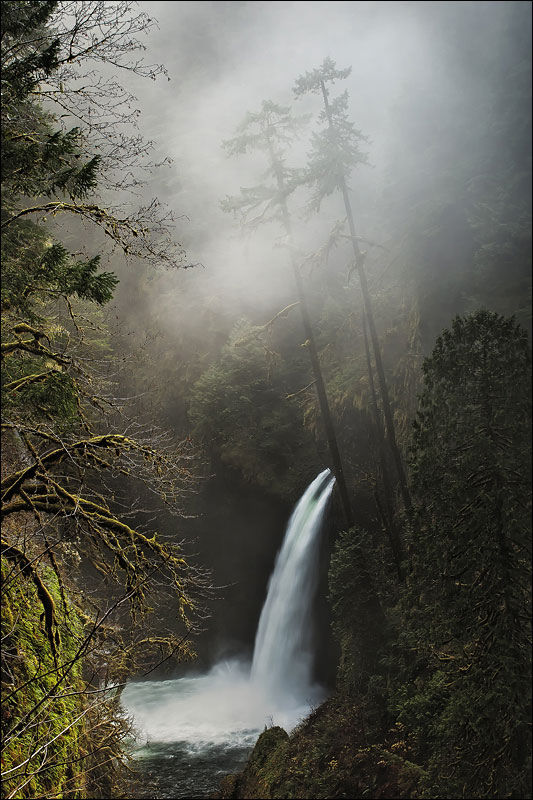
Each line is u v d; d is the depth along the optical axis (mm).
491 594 8312
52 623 8070
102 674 10812
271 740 15820
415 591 9617
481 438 8109
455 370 8609
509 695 7859
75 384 7746
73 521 8406
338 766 13031
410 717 12039
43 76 7336
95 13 6871
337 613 16125
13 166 7023
